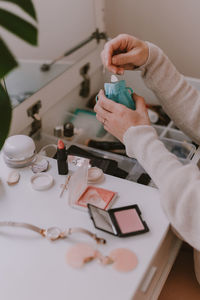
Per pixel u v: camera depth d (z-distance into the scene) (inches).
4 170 37.2
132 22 65.4
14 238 30.2
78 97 56.1
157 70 39.5
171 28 63.6
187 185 28.6
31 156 37.3
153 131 32.9
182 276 40.6
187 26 62.2
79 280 27.1
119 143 48.6
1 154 39.0
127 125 33.5
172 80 39.8
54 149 42.9
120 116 33.9
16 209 32.9
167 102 40.3
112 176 36.9
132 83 58.6
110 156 43.6
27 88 43.9
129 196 34.4
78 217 32.0
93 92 60.1
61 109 51.9
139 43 38.4
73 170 37.5
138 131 32.1
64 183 35.7
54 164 38.2
